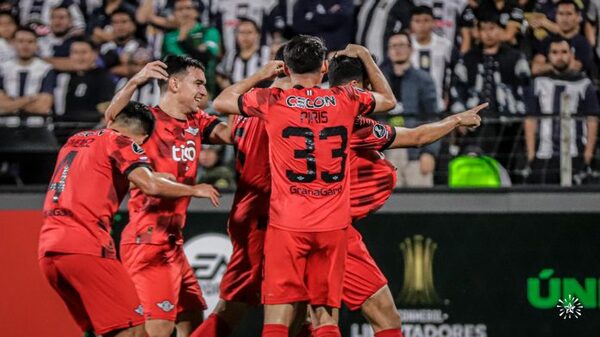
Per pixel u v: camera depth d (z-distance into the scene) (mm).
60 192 18469
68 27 30922
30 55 30422
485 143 27016
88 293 18203
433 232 23766
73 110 29766
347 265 18656
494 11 29422
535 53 29391
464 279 23641
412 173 26438
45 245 18266
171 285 19344
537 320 23516
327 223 16969
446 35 29703
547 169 26469
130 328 18422
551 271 23609
